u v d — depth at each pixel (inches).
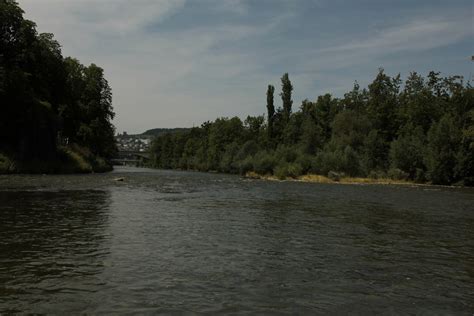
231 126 6067.9
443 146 3110.2
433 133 3201.3
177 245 665.6
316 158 3302.2
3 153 2689.5
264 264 560.4
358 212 1142.3
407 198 1648.6
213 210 1128.8
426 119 3976.4
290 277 502.3
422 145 3344.0
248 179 3169.3
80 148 3804.1
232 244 684.1
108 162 4916.3
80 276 482.9
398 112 4156.0
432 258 619.2
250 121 6077.8
